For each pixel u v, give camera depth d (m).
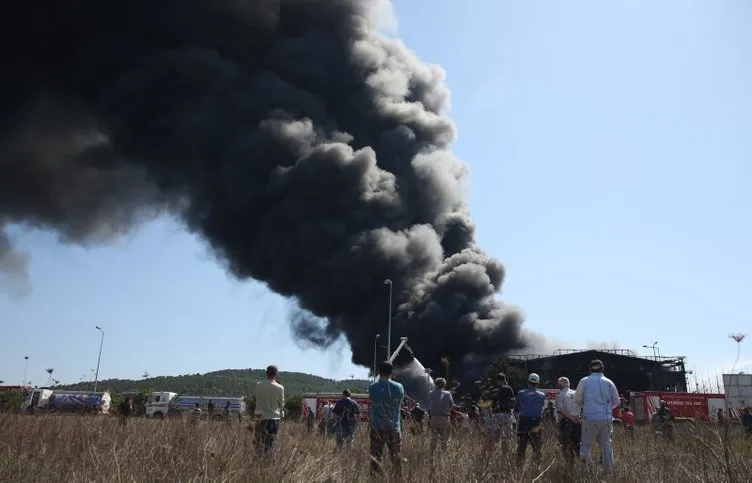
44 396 40.53
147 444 7.89
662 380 59.47
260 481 6.39
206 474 6.20
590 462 9.01
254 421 9.57
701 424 6.99
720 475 6.38
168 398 51.59
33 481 6.33
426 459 7.32
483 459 7.41
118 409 13.27
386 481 6.64
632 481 7.79
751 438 6.73
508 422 9.58
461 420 11.52
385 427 8.83
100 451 7.59
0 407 10.88
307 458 7.25
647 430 11.84
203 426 9.75
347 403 13.33
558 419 11.96
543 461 8.56
